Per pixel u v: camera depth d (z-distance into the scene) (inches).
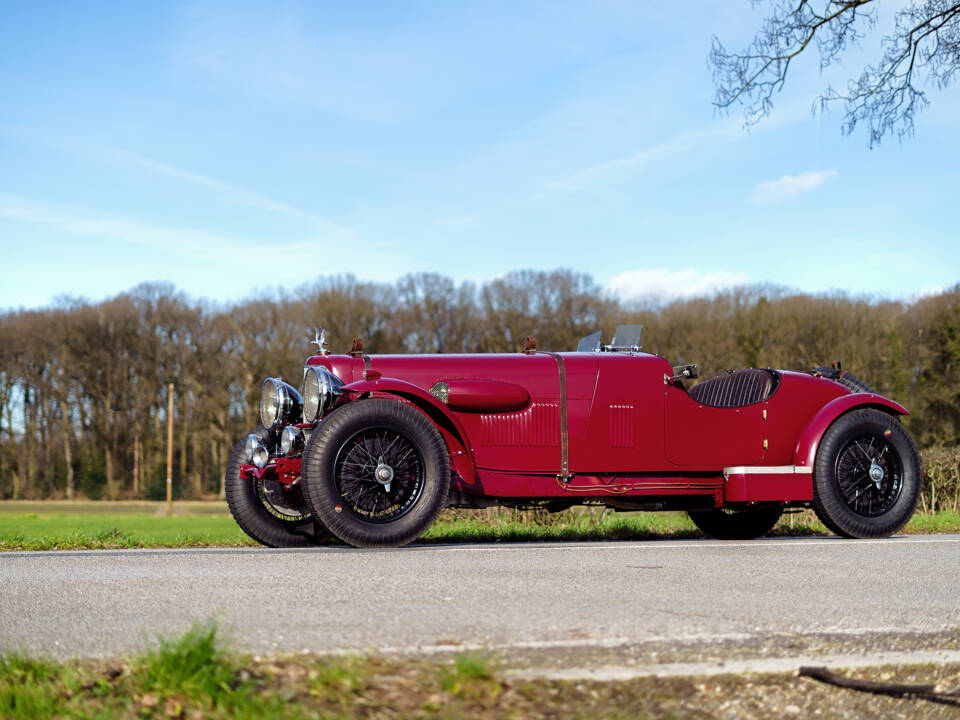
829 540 247.4
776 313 1507.1
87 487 1809.8
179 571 175.2
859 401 254.5
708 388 259.4
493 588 155.5
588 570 179.0
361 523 210.2
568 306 1722.4
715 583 165.3
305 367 231.3
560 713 92.3
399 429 213.6
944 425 1392.7
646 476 246.5
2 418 1785.2
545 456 238.5
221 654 99.6
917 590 161.8
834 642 121.3
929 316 1440.7
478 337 1740.9
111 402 1808.6
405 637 116.8
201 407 1760.6
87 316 1795.0
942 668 113.3
